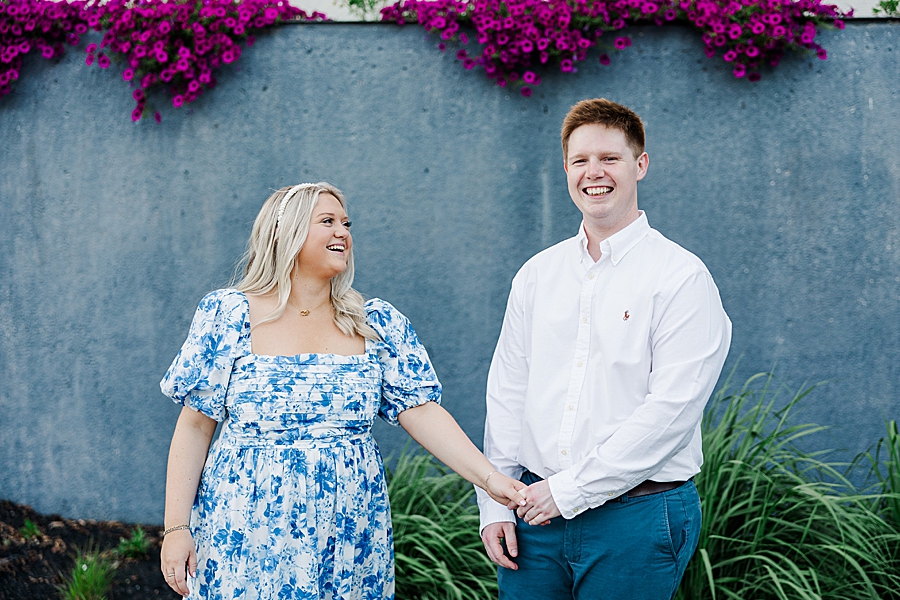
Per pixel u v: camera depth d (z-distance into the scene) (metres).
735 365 3.58
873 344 3.55
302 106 3.71
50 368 3.87
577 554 2.11
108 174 3.79
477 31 3.61
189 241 3.77
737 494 2.97
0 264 3.87
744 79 3.54
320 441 2.06
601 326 2.11
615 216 2.13
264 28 3.71
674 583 2.10
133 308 3.81
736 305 3.59
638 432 1.98
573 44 3.50
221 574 2.00
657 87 3.57
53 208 3.83
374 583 2.14
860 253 3.54
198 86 3.65
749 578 2.81
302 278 2.17
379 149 3.70
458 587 2.93
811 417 3.57
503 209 3.66
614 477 1.97
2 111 3.82
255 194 3.74
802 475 3.23
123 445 3.85
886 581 2.83
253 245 2.22
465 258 3.69
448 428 2.25
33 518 3.85
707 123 3.56
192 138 3.75
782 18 3.43
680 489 2.11
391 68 3.68
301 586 2.00
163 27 3.54
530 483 2.26
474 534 3.05
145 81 3.65
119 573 3.44
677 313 2.03
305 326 2.16
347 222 2.23
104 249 3.81
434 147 3.68
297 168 3.73
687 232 3.59
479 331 3.69
